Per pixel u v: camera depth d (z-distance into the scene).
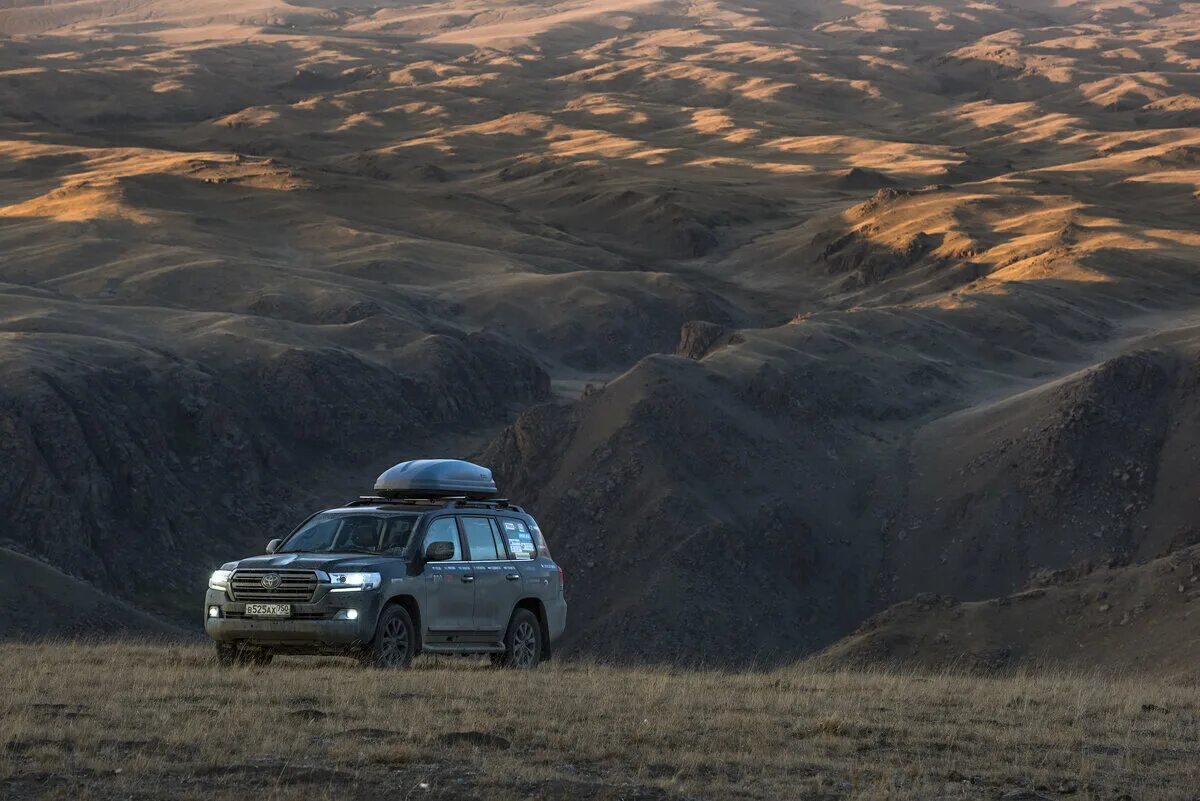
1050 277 190.25
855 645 69.50
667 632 99.94
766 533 111.88
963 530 113.00
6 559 86.81
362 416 151.62
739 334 148.50
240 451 136.50
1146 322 173.50
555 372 190.00
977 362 155.25
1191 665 60.22
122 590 112.69
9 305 161.50
